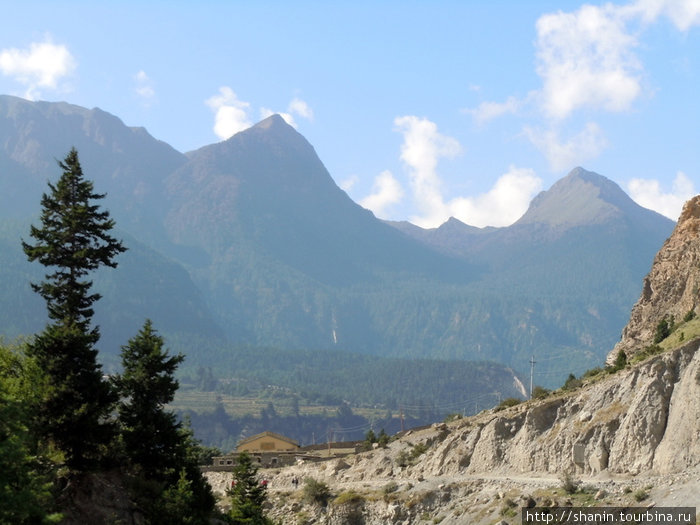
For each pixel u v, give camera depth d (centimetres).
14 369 7262
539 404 11369
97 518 6981
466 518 10056
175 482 7875
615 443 9762
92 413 7200
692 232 14225
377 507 11469
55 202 8025
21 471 5631
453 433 12656
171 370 8231
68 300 7775
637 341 13438
